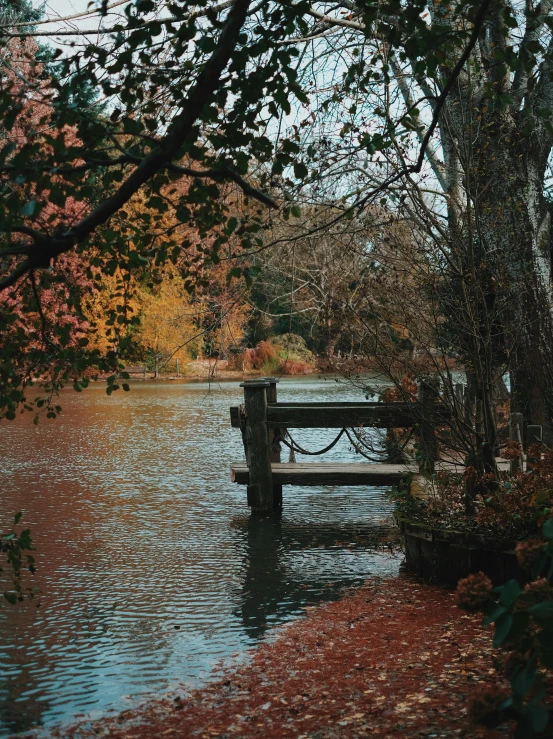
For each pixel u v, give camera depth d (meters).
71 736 4.33
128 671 5.30
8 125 3.59
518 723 2.91
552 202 11.08
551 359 8.60
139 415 24.34
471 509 7.34
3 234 4.38
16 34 4.33
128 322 4.88
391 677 4.86
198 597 7.00
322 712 4.40
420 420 8.70
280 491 10.81
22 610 6.63
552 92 9.42
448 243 7.42
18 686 5.07
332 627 6.10
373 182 7.81
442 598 6.74
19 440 18.38
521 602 3.19
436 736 3.84
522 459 7.96
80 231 3.63
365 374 9.89
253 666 5.32
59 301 4.95
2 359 4.54
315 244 11.06
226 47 3.85
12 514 10.52
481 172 7.88
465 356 7.68
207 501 11.45
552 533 3.11
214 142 4.34
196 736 4.23
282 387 33.50
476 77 8.25
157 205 4.22
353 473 10.27
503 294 8.42
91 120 3.85
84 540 9.13
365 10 4.39
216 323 10.80
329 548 8.78
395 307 7.83
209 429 20.48
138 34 3.79
